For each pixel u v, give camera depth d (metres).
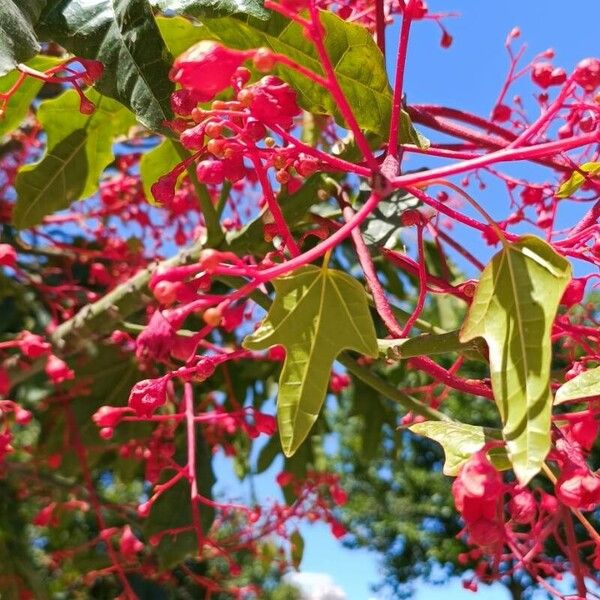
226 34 0.40
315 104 0.40
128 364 0.77
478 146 0.44
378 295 0.36
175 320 0.28
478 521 0.25
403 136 0.39
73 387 0.77
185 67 0.28
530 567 0.37
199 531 0.53
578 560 0.34
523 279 0.28
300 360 0.32
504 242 0.29
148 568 0.73
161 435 0.74
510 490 0.31
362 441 0.90
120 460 0.79
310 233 0.39
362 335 0.32
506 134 0.47
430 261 0.81
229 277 0.45
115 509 0.77
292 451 0.32
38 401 0.78
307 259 0.28
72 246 0.85
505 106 0.50
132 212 0.78
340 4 0.46
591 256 0.34
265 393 0.85
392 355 0.34
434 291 0.37
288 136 0.30
